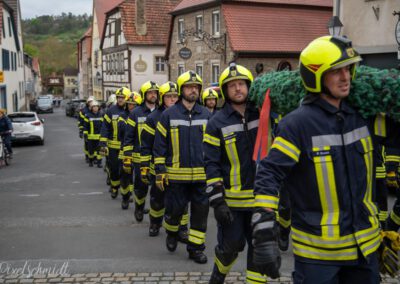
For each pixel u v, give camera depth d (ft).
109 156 32.14
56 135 93.09
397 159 18.29
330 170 8.84
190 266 18.34
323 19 87.15
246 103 13.88
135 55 128.16
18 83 148.46
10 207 30.14
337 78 8.69
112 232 23.66
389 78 8.86
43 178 42.83
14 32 136.98
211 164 13.84
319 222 8.93
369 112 9.05
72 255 19.94
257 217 8.83
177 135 18.74
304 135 8.89
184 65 99.19
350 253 8.89
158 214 22.52
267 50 80.23
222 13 82.48
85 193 35.01
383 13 44.16
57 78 390.01
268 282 16.24
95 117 49.57
